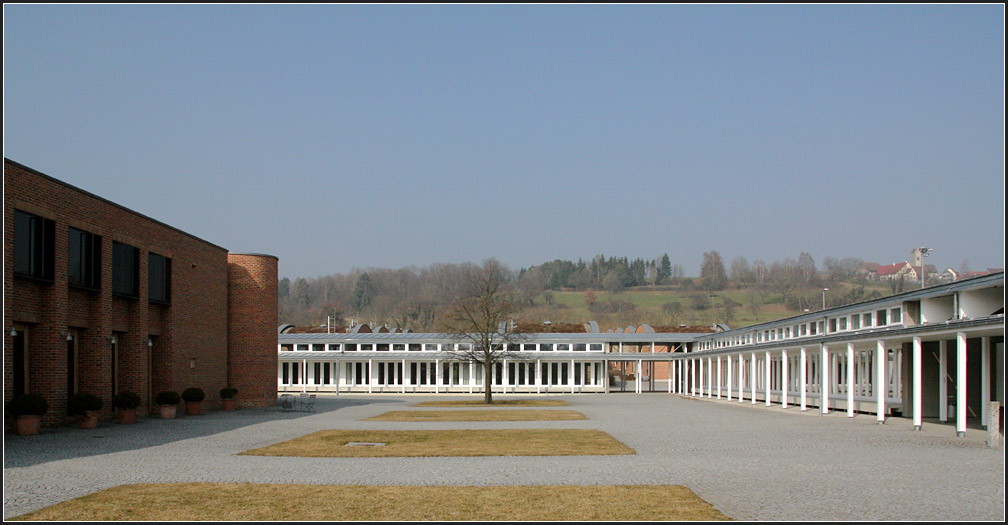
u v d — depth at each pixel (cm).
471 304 6150
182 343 3938
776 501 1375
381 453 2128
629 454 2108
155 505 1341
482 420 3506
